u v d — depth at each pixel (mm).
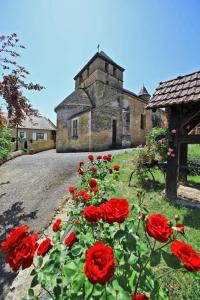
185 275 2229
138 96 24016
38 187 6547
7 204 5352
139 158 6262
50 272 1314
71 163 9625
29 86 5871
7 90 5668
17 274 2863
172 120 4992
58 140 20094
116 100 19281
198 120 6457
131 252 1289
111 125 18500
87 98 18594
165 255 1205
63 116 19516
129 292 1179
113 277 1164
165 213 4000
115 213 1281
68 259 1389
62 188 6258
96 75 17656
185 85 4930
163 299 1283
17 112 5926
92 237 1704
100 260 927
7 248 1153
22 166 9703
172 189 4891
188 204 4480
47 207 4945
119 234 1314
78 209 2590
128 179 6430
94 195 3135
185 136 4777
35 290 2348
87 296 1082
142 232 2902
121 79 20312
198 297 2006
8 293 2482
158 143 5883
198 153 10641
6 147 11070
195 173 8133
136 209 1575
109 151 15344
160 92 5406
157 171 7566
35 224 4180
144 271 1292
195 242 2969
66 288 1267
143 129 22719
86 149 16984
